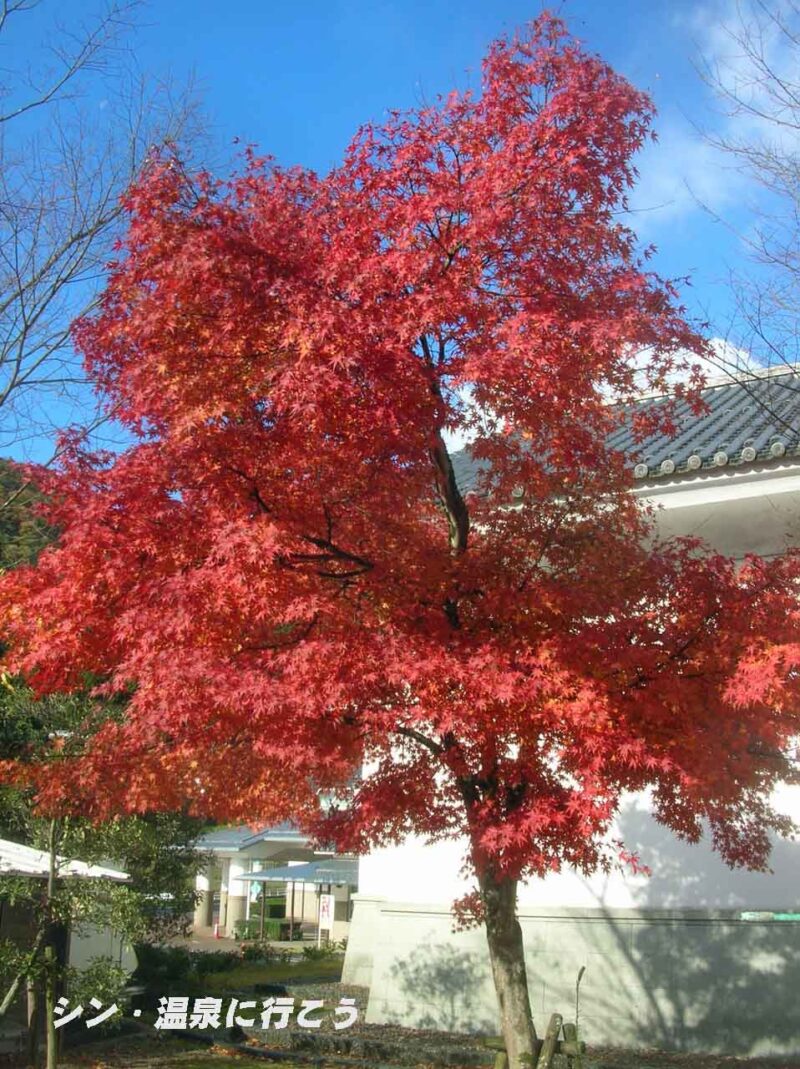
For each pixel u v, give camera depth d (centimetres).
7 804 1122
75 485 662
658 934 1063
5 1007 1015
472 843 638
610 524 706
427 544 686
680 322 633
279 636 605
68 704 1033
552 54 660
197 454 604
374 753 739
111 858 1223
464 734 572
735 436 1083
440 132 666
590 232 638
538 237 640
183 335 620
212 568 561
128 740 718
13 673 700
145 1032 1298
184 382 599
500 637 626
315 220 650
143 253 650
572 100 637
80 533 601
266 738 594
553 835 615
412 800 671
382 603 643
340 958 2400
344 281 605
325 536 641
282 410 588
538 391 600
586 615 634
